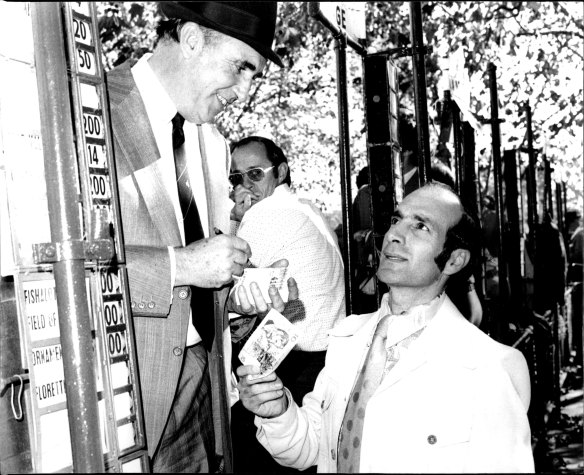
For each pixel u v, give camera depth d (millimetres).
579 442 8742
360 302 4508
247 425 3865
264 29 3084
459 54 7023
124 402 2500
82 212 2285
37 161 2621
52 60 2137
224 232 3426
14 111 2549
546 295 10094
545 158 12258
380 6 11180
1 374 2555
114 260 2484
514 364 2473
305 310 3758
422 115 4062
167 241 3053
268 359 2689
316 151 15062
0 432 2541
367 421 2441
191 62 3092
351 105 13148
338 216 13195
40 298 2477
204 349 3268
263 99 13367
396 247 2631
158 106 3131
